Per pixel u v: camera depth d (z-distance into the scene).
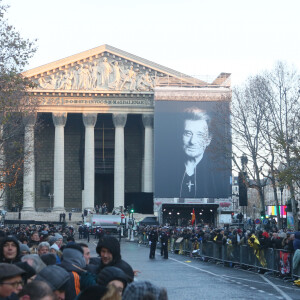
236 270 40.12
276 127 68.81
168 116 113.81
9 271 8.49
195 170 112.38
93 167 126.06
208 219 116.50
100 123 136.50
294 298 24.59
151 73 126.75
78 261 12.52
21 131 67.00
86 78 125.88
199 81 120.69
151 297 6.85
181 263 47.62
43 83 124.62
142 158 137.62
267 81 70.88
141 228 88.44
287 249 32.56
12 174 65.62
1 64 41.84
